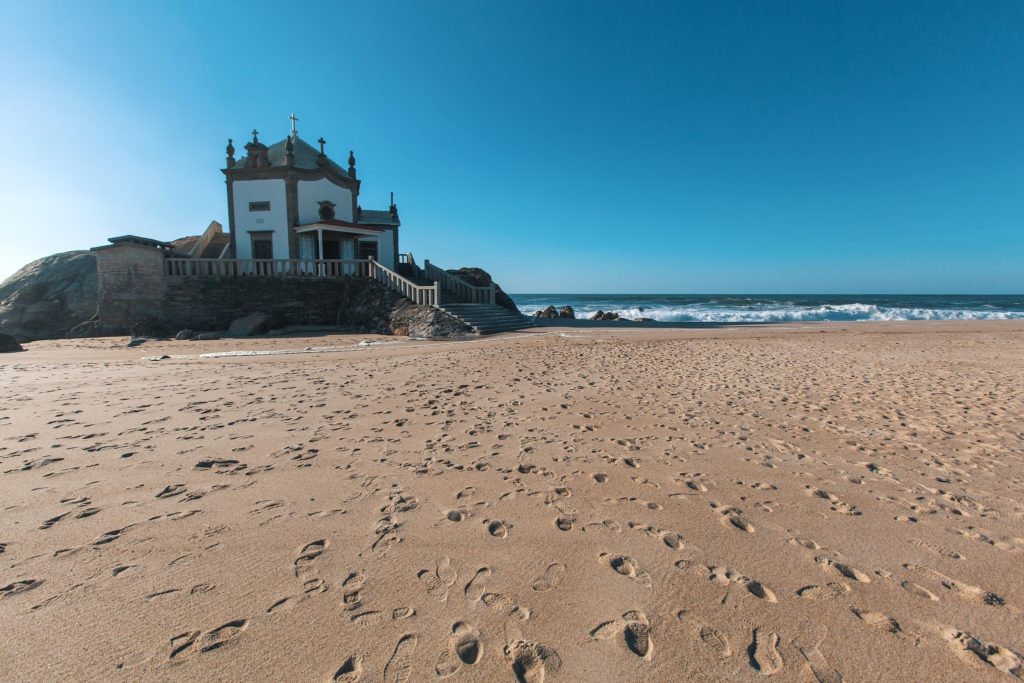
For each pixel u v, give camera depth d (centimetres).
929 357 1210
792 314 3488
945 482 397
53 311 2530
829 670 197
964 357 1207
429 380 861
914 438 518
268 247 2495
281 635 216
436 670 196
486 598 243
